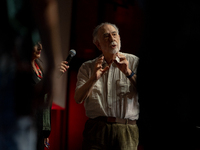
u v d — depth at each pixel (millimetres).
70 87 4195
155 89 2416
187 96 2352
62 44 3703
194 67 2320
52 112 4191
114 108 2398
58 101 4023
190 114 2373
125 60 2334
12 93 1444
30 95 1503
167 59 2406
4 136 1449
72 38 3945
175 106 2398
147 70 2449
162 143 2645
